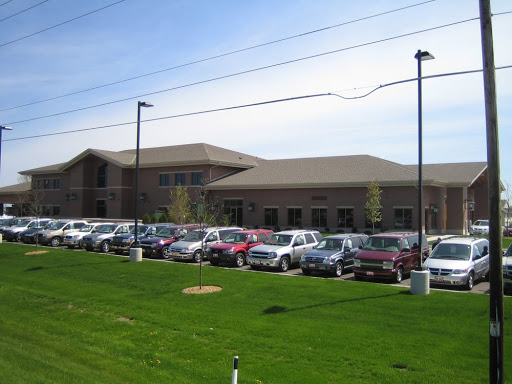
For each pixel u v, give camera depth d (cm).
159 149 5728
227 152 5378
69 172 5966
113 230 2898
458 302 1256
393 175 3669
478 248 1664
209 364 912
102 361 961
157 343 1062
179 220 3906
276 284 1576
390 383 780
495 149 741
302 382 800
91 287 1753
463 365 840
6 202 6844
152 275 1875
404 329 1064
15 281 1944
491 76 750
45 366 888
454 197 4069
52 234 3191
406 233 1873
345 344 976
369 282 1606
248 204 4391
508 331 1028
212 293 1514
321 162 4512
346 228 3834
